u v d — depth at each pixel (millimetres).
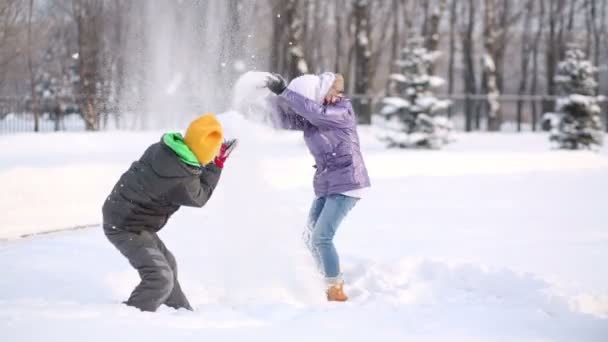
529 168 28625
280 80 11578
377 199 20359
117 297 9852
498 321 8625
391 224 16250
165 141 8969
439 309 9305
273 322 8523
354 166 10961
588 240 14484
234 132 11844
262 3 48438
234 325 8289
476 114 66188
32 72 48000
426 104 38125
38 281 10484
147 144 36562
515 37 82000
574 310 9359
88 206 18219
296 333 7910
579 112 39812
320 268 11062
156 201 9078
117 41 38688
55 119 48469
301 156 29672
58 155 31250
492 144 43719
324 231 10812
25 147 35125
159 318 8398
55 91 52188
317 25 71750
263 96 11633
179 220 16016
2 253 12539
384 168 27562
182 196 9055
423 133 38188
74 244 13445
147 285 8977
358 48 64688
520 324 8500
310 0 70062
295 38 52250
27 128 47906
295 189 21266
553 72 72750
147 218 9148
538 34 74500
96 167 24750
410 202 19828
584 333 8156
